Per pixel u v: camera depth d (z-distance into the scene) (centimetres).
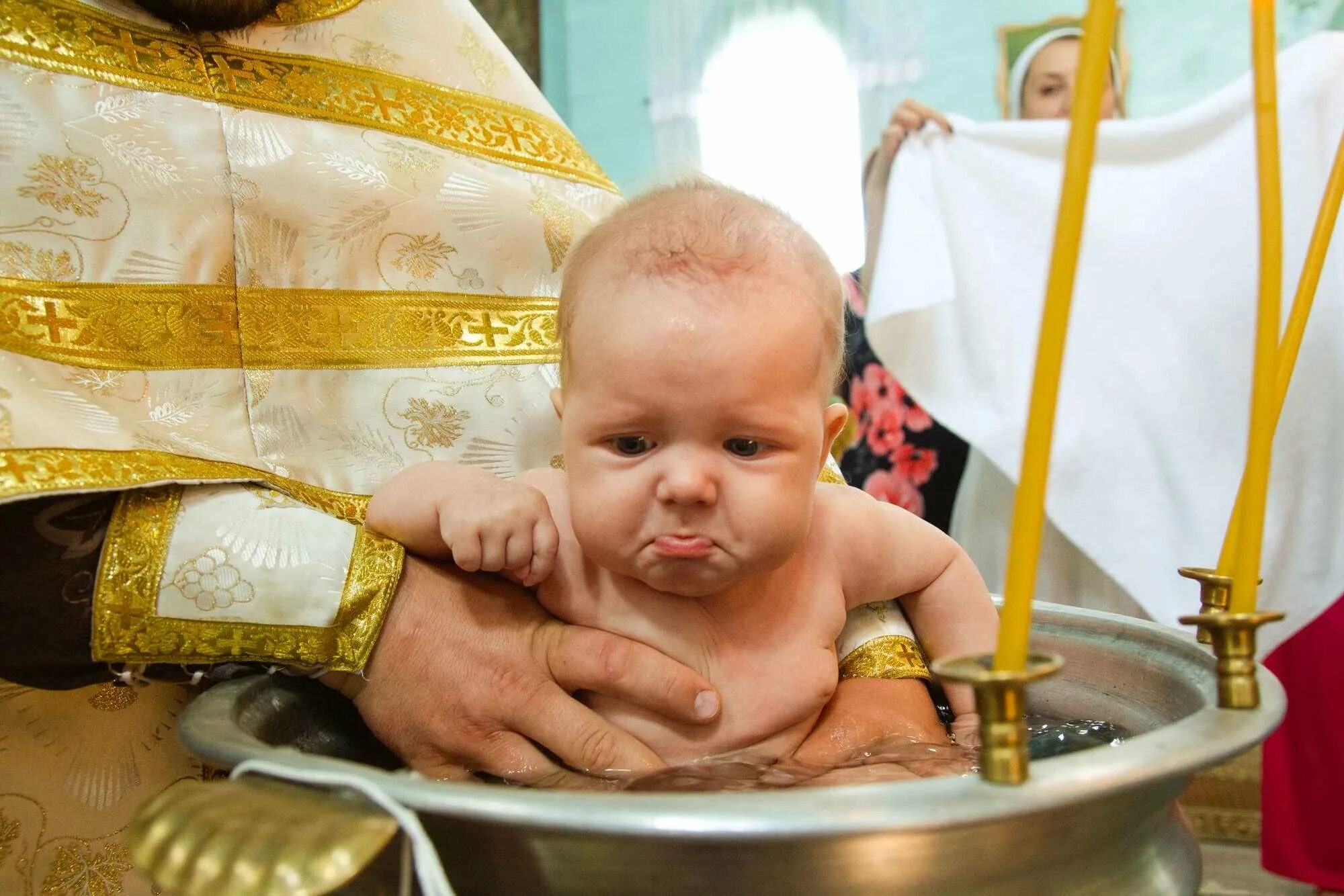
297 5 92
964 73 330
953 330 169
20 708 74
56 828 76
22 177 73
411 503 70
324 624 66
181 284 78
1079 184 41
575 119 368
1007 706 41
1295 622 146
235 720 58
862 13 338
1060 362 41
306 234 86
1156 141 159
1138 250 157
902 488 189
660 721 71
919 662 82
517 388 94
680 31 354
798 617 75
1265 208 54
